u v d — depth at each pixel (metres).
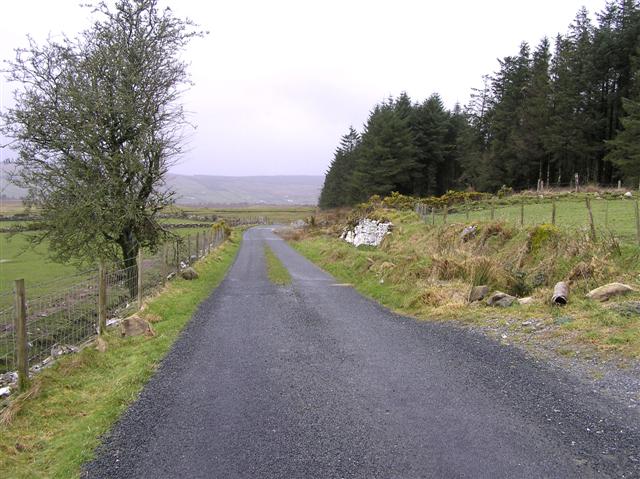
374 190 61.72
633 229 14.88
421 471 4.23
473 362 7.39
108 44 14.95
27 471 4.58
